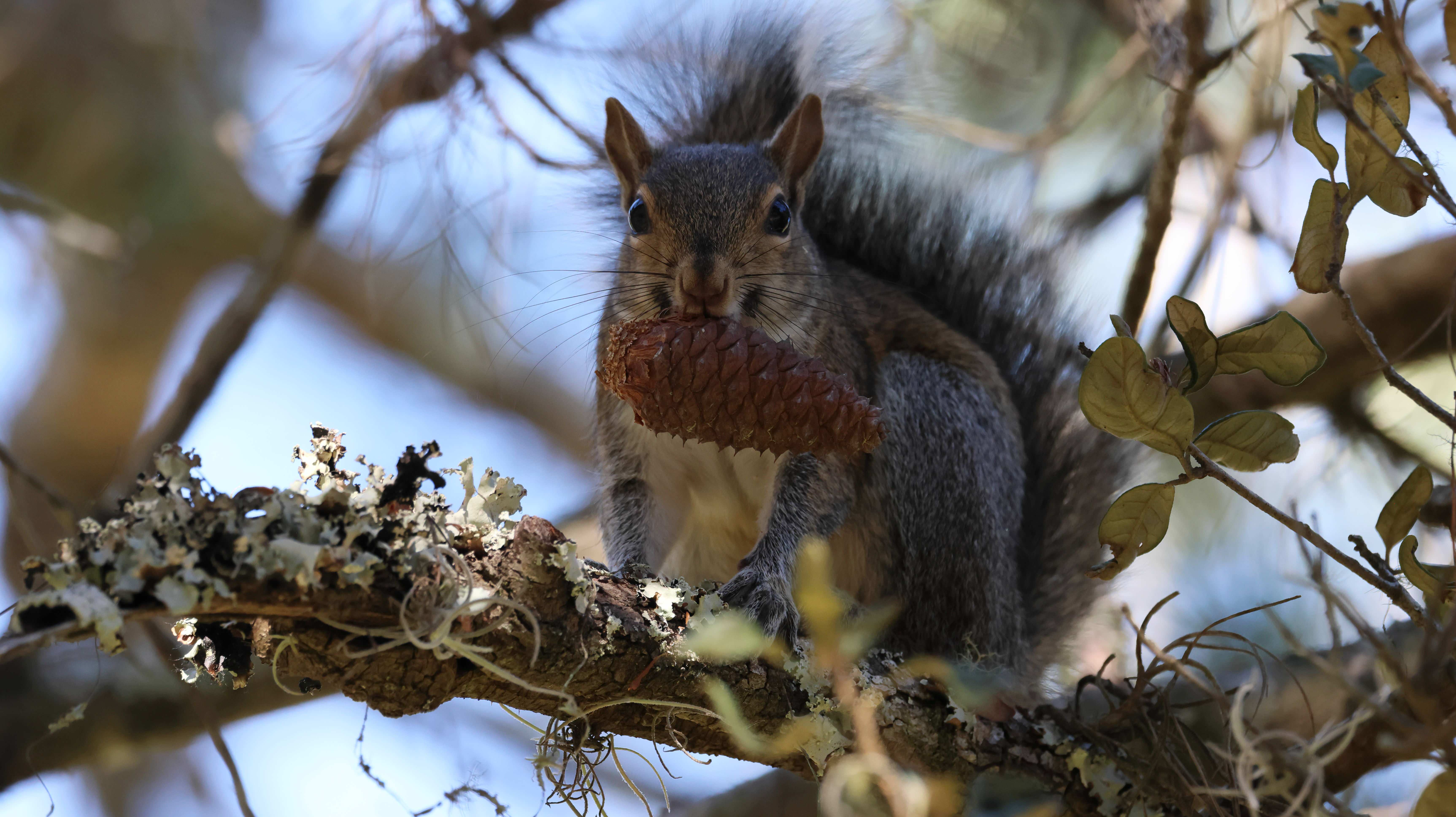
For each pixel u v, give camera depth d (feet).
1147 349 31.07
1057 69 35.94
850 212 35.09
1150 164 36.19
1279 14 25.39
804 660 20.61
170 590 14.66
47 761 29.60
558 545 18.16
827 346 28.14
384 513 16.69
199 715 20.92
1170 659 18.88
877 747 16.16
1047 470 32.14
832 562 28.40
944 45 35.22
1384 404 32.14
